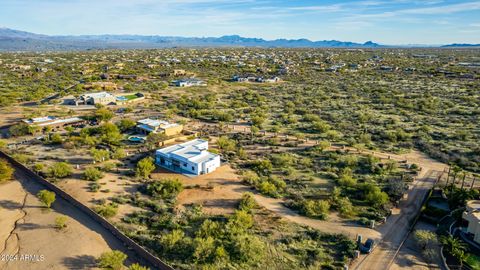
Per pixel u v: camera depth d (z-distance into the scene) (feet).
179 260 112.88
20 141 237.86
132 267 103.60
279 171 188.03
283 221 137.90
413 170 189.78
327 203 147.43
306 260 114.83
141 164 182.19
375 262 114.83
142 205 147.84
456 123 290.15
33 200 152.97
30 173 179.01
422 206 148.56
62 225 131.64
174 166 190.49
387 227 136.05
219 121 299.17
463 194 148.46
